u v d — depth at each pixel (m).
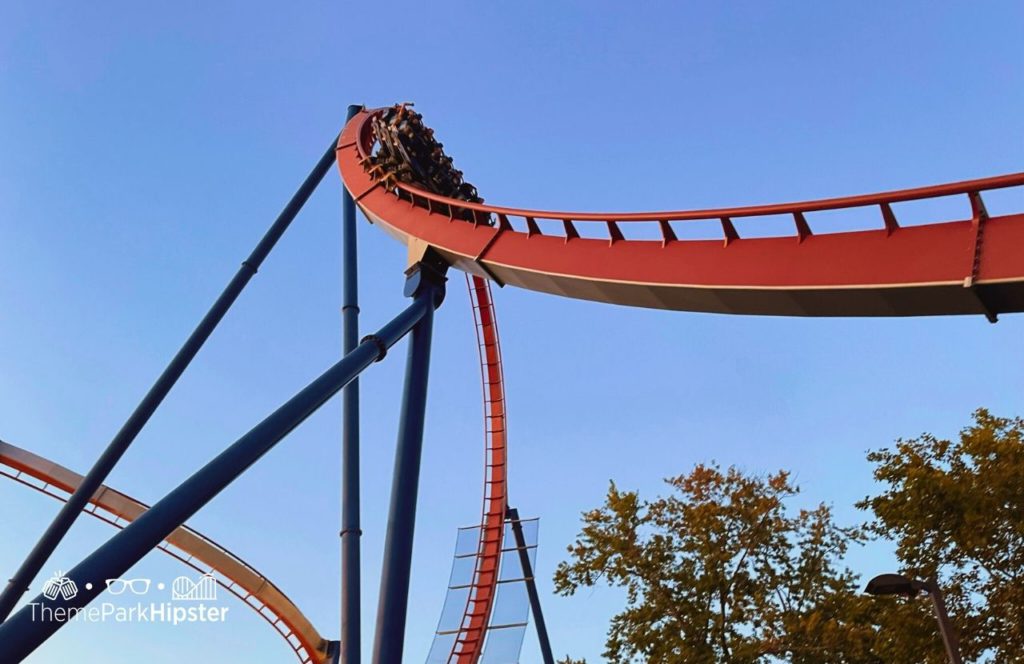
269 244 32.28
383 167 30.80
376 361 24.47
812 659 24.59
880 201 17.19
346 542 27.47
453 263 26.80
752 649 24.53
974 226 16.41
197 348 29.44
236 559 34.19
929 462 27.64
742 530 26.36
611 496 27.59
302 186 34.31
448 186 31.20
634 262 20.97
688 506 27.09
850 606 25.61
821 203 17.81
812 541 26.66
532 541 37.62
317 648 36.44
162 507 18.98
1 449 34.31
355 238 32.88
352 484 28.23
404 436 24.84
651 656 25.31
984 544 25.33
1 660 16.45
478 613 34.97
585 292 22.48
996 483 25.77
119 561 18.08
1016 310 16.14
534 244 23.88
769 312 19.22
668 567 26.31
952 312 16.81
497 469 35.53
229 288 30.72
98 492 33.97
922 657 25.19
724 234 19.58
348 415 29.14
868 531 27.36
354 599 26.81
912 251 16.86
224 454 20.27
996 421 28.31
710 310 20.16
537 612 36.19
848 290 17.28
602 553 26.66
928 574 26.28
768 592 25.84
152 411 28.12
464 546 37.69
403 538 23.44
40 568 25.78
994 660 25.64
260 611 34.84
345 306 31.56
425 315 26.23
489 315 34.59
